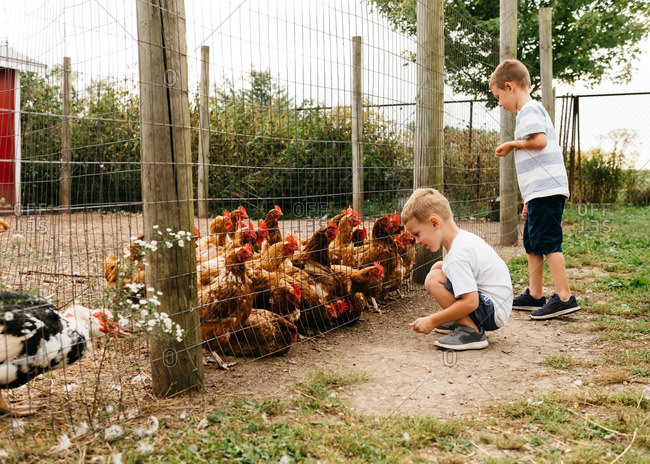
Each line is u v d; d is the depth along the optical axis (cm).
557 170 402
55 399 233
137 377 286
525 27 1281
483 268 338
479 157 648
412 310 445
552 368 303
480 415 242
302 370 305
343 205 712
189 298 262
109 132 332
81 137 341
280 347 329
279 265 363
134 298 324
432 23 488
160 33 241
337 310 378
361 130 611
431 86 493
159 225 249
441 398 264
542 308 414
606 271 573
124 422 227
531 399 253
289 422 232
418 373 299
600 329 375
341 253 445
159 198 248
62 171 371
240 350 328
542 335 369
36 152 351
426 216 336
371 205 593
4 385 222
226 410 243
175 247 254
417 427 223
